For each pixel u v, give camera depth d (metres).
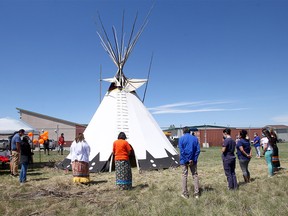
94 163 10.81
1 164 13.48
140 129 11.75
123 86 12.85
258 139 16.58
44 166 13.12
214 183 8.09
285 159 14.95
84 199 6.46
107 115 12.05
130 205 5.93
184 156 6.42
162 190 7.25
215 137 34.69
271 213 5.12
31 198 6.69
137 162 10.85
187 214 5.24
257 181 8.20
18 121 14.76
